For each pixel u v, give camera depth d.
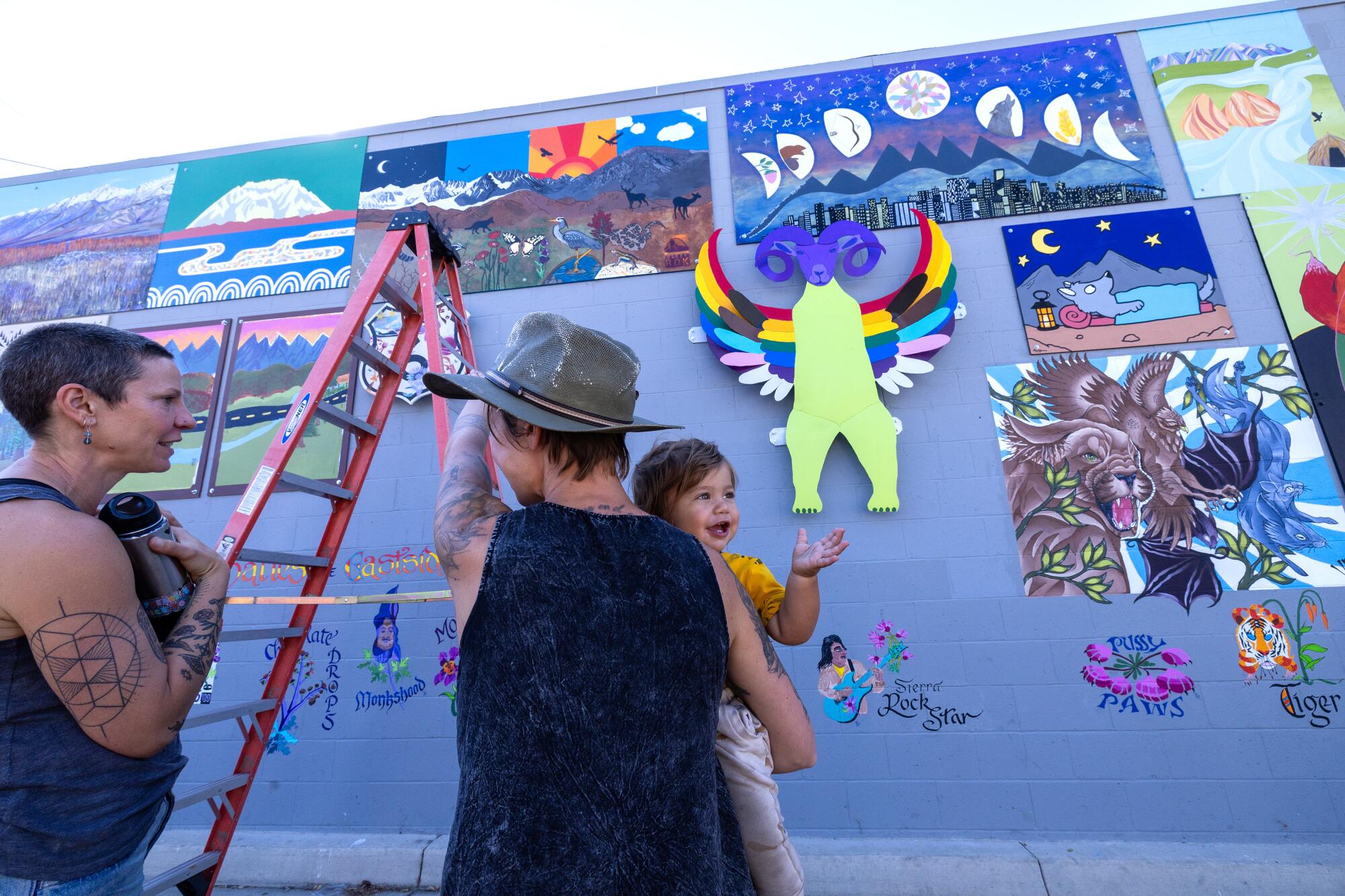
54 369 1.12
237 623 3.75
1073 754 3.16
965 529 3.48
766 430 3.74
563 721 0.75
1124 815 3.07
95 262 4.50
